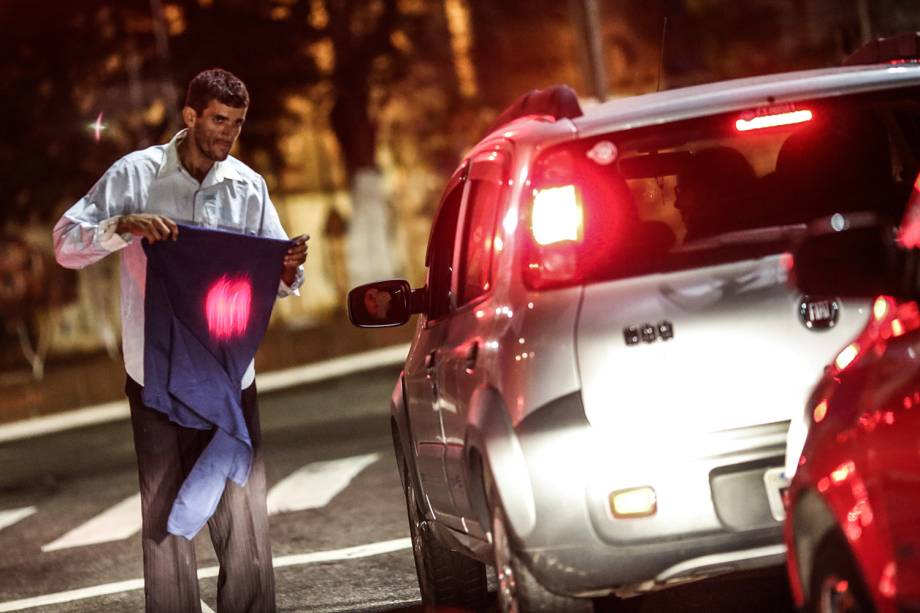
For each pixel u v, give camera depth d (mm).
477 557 10602
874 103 9000
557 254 8617
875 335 6914
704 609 11359
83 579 17734
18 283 73500
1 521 24922
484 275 9648
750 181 9984
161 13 62906
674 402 8383
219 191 10977
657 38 77500
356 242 67625
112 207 10812
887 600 6332
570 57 76750
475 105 76812
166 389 10719
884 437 6391
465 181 10742
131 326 10938
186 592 10867
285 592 14898
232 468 10789
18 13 61906
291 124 66938
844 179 9789
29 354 72938
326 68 67000
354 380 49625
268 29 63688
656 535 8320
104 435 43438
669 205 10586
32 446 43719
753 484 8359
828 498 6746
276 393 49031
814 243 8508
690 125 8953
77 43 62312
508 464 8562
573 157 9023
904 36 10023
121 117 63406
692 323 8438
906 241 7523
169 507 10852
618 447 8359
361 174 67562
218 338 10812
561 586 8500
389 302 12227
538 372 8523
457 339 9898
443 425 10320
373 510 19766
